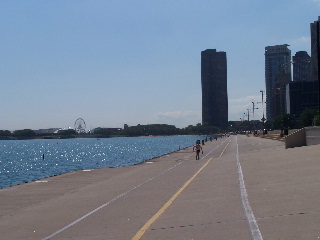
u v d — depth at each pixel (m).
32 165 82.62
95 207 17.36
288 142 45.38
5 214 17.72
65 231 12.90
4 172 64.44
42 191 25.23
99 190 23.95
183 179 25.67
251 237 9.76
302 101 185.38
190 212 13.98
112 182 28.30
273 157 33.03
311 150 33.94
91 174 35.84
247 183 19.75
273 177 20.69
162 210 14.95
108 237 11.50
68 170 65.94
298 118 172.88
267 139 91.12
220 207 14.19
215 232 10.73
